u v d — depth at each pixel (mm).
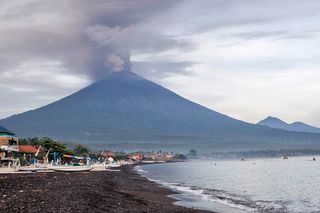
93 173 99500
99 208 35469
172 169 164750
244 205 45625
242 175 113625
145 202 44250
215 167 192250
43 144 138625
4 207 31047
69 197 40344
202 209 41594
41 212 29766
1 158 98375
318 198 54719
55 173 87250
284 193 61562
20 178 64500
